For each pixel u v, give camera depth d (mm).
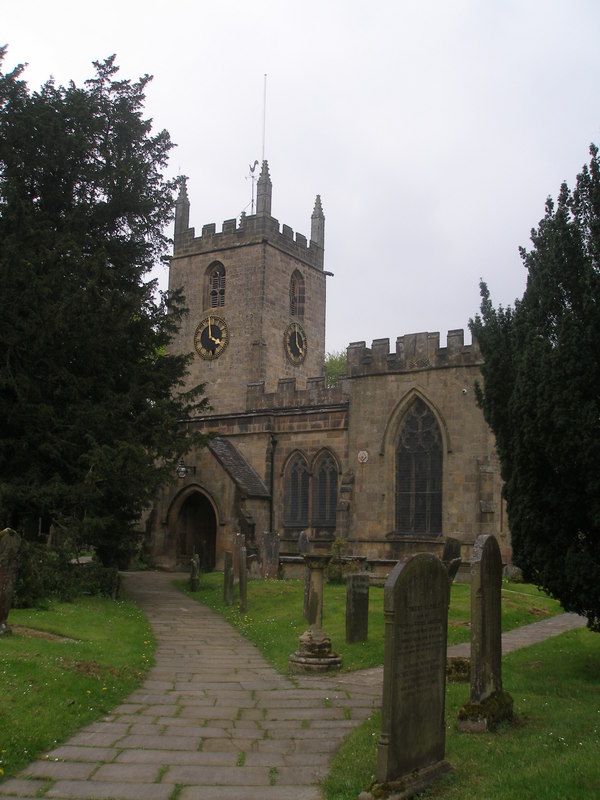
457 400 37625
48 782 9352
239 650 19266
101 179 30719
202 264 54156
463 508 36750
